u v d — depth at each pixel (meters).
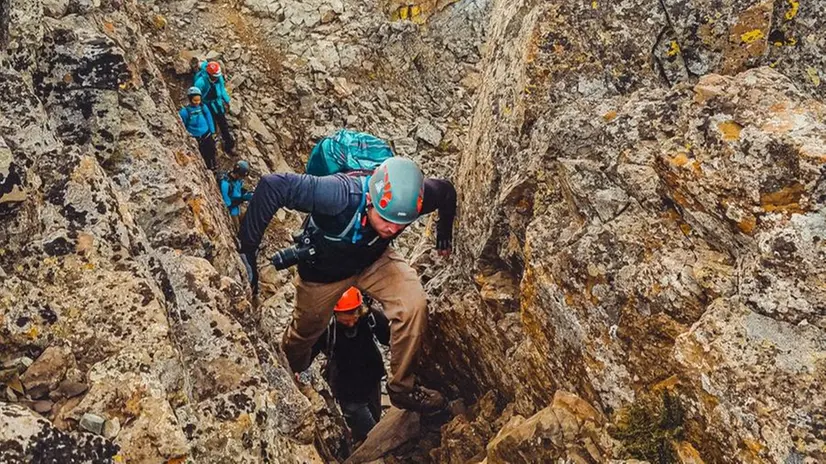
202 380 3.32
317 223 4.10
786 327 2.65
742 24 3.72
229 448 3.09
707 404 2.78
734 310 2.79
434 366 5.61
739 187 2.80
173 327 3.45
